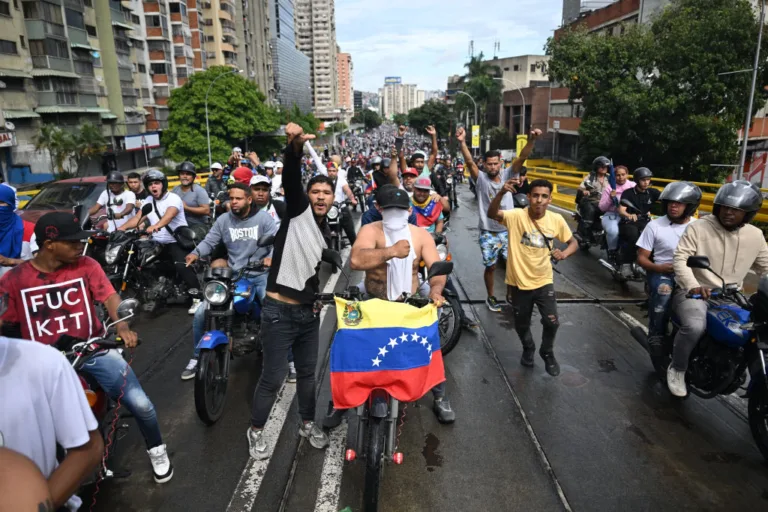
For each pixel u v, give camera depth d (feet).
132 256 22.68
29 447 5.76
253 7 292.61
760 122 97.25
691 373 14.79
